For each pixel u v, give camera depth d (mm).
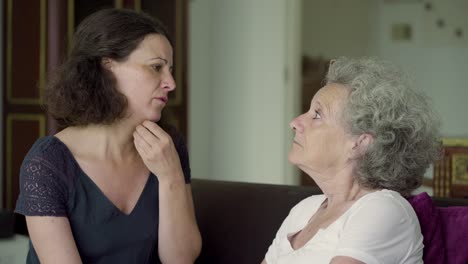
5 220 2377
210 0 5262
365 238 1251
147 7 3863
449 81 7570
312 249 1370
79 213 1576
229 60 5258
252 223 1772
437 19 7535
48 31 3381
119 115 1576
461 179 2346
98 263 1625
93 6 3580
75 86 1554
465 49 7520
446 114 7617
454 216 1411
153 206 1676
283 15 5074
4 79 3502
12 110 3492
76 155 1590
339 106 1403
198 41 5223
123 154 1643
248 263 1750
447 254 1369
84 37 1601
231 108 5273
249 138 5238
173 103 4004
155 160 1599
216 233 1822
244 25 5191
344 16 7523
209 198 1877
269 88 5145
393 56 7617
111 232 1607
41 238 1518
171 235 1650
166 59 1604
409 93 1388
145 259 1684
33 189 1521
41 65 3389
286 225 1591
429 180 2658
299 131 1455
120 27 1566
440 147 1448
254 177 5238
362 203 1328
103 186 1605
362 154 1386
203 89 5281
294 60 5156
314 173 1453
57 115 1604
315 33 7465
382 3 7582
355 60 1479
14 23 3459
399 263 1272
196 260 1852
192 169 5254
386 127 1351
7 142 3502
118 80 1582
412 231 1290
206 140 5320
